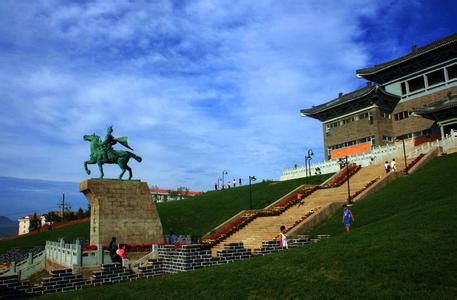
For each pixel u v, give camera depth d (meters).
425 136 69.25
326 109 83.56
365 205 33.56
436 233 16.83
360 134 78.62
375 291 11.96
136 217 39.50
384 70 79.31
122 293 15.80
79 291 17.47
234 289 14.20
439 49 69.12
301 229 32.03
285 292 13.11
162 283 16.66
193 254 21.11
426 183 34.34
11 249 57.72
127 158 41.06
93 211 39.44
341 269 14.48
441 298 10.85
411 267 13.48
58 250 34.84
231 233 37.97
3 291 17.45
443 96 70.69
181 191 130.50
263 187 67.31
